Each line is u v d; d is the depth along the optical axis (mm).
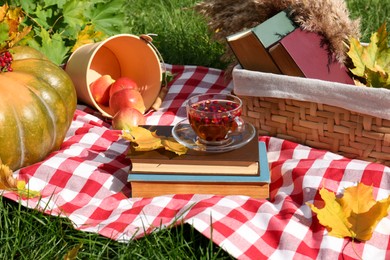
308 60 1426
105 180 1377
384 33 1480
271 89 1427
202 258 1181
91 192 1358
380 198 1288
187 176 1320
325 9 1445
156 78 1727
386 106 1324
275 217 1249
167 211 1282
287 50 1408
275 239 1215
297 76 1430
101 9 1899
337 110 1386
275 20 1462
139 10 2363
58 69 1497
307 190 1303
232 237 1201
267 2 1549
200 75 1820
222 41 1699
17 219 1243
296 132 1458
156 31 2174
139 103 1654
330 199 1229
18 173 1387
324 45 1459
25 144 1391
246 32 1440
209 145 1345
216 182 1314
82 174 1380
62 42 1765
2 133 1352
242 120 1421
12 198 1295
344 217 1216
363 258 1182
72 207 1321
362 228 1209
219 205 1267
